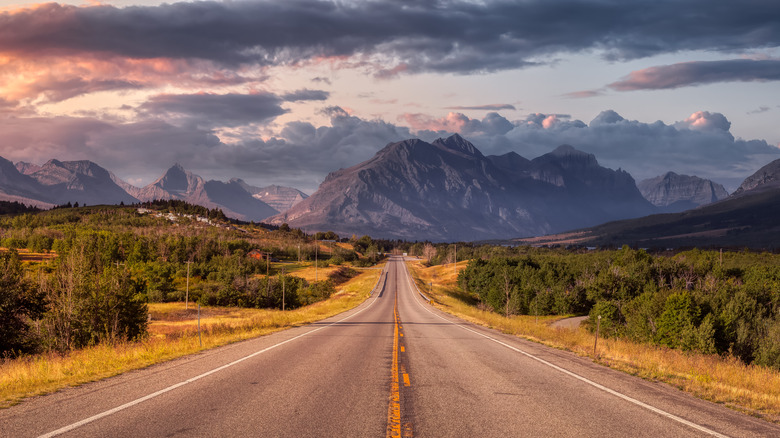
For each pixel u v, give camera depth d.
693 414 7.71
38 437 5.82
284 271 135.12
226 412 7.22
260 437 6.02
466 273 122.94
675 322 40.03
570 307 86.06
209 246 156.12
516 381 10.44
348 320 34.00
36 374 10.24
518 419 7.18
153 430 6.21
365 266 186.88
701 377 11.36
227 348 15.88
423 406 7.91
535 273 99.44
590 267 99.62
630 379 11.07
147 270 91.75
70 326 28.47
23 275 30.25
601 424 6.97
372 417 7.12
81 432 6.06
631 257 93.12
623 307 54.91
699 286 64.50
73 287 29.09
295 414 7.20
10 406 7.43
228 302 83.31
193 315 64.88
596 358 14.70
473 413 7.49
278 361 12.84
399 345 17.75
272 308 83.94
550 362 13.62
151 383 9.45
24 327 29.02
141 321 30.89
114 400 7.89
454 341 19.66
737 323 38.06
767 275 75.50
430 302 73.69
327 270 142.00
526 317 85.31
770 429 6.95
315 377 10.46
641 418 7.36
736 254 124.25
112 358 13.14
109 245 126.75
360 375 10.88
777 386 11.39
